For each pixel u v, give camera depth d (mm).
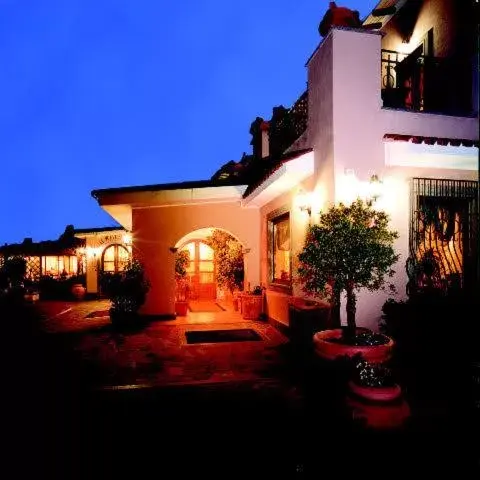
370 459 4137
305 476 3873
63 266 25531
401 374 6383
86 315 14625
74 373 7184
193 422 5051
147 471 3992
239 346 9062
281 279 11242
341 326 7172
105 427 4969
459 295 7418
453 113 8094
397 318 6949
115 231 20875
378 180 7094
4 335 10797
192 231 12797
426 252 7848
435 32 9711
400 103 8953
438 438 4473
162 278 12742
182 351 8641
